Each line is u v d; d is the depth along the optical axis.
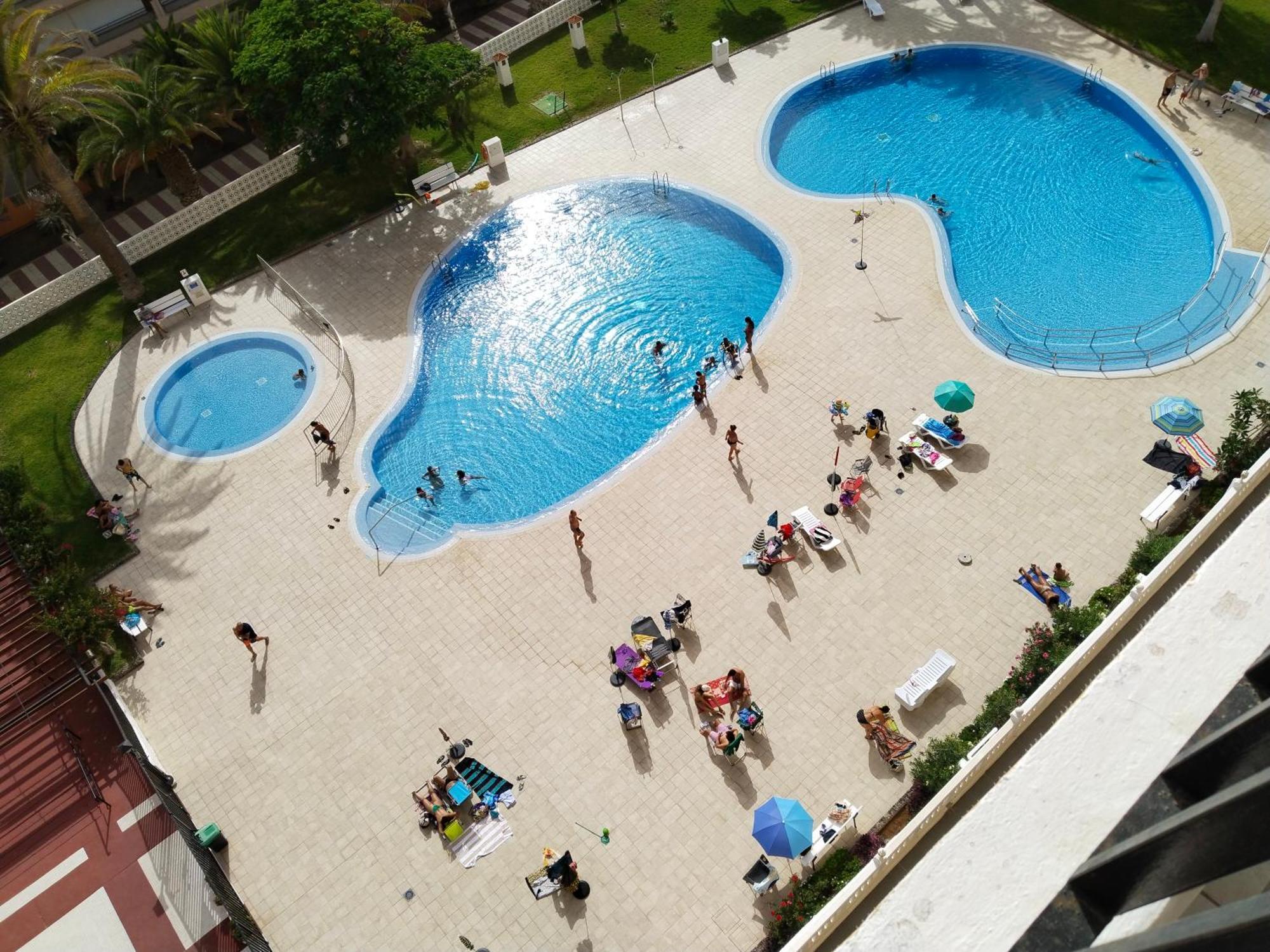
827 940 19.02
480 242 38.72
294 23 35.81
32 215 43.66
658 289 36.28
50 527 30.89
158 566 29.73
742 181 39.19
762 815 20.83
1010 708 22.09
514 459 31.67
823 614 25.83
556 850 22.66
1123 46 41.91
